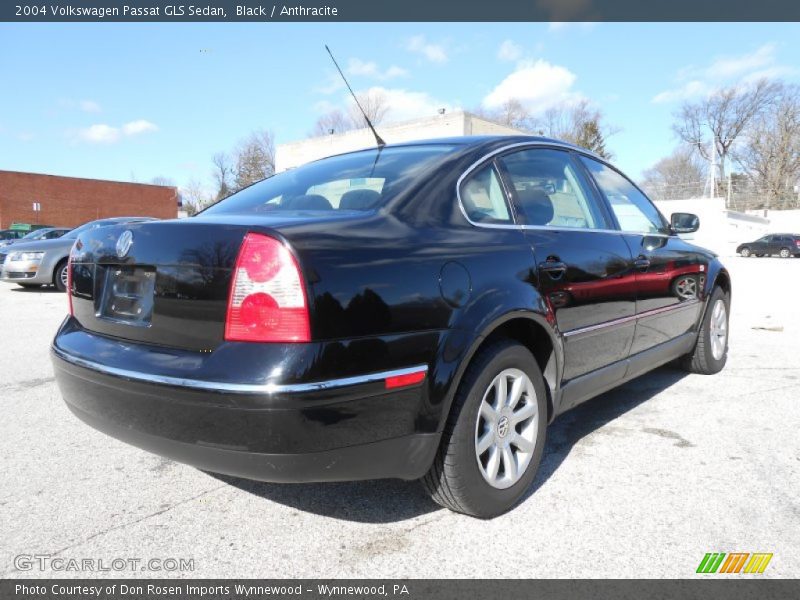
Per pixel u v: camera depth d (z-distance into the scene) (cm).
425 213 237
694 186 5816
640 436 339
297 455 187
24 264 1093
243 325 190
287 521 246
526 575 208
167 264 211
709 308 453
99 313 245
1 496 269
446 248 229
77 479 287
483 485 237
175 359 202
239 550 225
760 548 223
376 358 198
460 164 264
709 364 461
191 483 283
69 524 244
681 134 6762
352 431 195
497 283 240
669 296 384
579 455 312
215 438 190
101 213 4525
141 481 285
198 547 227
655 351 375
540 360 278
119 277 237
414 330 209
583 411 384
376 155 299
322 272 192
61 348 248
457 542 229
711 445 324
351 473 201
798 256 3331
